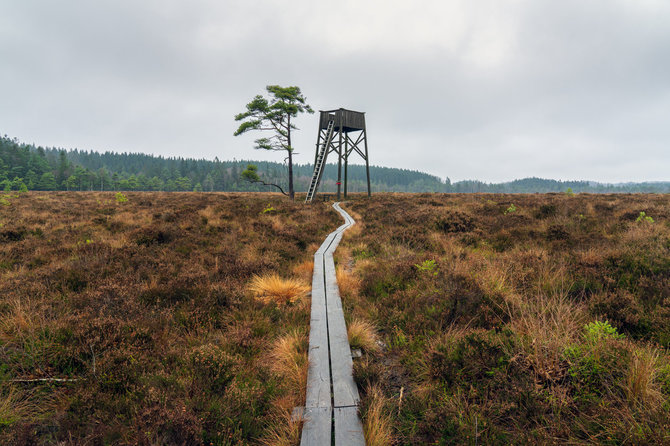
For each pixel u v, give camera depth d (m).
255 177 24.61
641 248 6.50
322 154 29.98
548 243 8.12
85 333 3.86
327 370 3.55
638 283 5.00
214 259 7.83
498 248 8.56
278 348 4.05
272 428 2.78
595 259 6.02
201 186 140.62
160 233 9.97
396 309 5.05
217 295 5.30
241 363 3.67
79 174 110.50
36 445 2.46
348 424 2.72
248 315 4.93
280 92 25.33
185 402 2.81
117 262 7.24
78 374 3.34
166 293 5.48
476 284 5.01
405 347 4.06
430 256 7.39
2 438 2.43
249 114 25.42
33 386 3.16
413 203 20.86
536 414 2.56
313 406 2.96
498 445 2.39
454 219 11.68
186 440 2.43
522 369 2.97
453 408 2.73
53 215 14.84
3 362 3.43
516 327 3.85
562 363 3.02
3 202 18.59
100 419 2.71
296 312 5.28
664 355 3.13
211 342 4.18
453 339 3.78
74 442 2.53
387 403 2.98
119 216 14.84
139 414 2.63
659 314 3.89
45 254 8.12
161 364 3.54
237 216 14.82
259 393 3.08
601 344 3.12
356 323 4.59
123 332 4.00
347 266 8.45
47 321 4.22
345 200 29.62
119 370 3.23
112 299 5.00
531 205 16.55
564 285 5.18
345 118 29.56
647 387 2.57
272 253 8.60
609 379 2.79
